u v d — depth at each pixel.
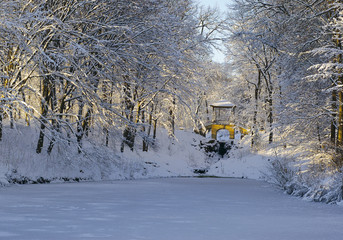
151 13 24.05
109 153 24.33
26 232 6.43
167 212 9.64
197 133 60.19
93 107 23.09
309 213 10.39
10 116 18.47
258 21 35.06
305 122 27.14
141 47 23.52
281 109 28.91
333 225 8.11
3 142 22.69
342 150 22.33
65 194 13.95
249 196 15.49
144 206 10.77
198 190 17.86
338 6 24.50
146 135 25.47
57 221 7.68
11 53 21.05
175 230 7.06
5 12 17.67
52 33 20.33
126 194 14.55
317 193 14.02
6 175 18.81
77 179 22.97
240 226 7.75
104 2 22.88
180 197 13.95
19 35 18.09
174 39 27.39
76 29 22.66
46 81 22.88
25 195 13.29
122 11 23.53
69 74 20.73
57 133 20.86
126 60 23.94
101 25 21.56
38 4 20.36
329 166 20.98
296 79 27.80
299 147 29.78
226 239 6.33
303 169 25.94
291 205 12.41
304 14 27.92
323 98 27.77
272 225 7.99
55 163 22.84
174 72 27.83
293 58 28.06
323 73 24.36
